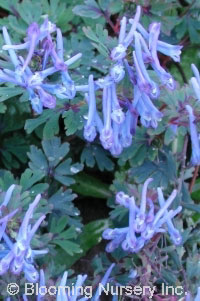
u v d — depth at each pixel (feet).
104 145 1.05
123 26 1.01
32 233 0.98
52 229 1.21
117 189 1.24
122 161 1.30
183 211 1.30
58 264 1.24
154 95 1.04
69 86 1.04
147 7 1.28
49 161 1.23
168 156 1.28
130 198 1.03
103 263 1.25
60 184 1.35
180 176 1.28
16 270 0.96
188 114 1.13
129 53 1.04
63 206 1.23
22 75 1.00
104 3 1.28
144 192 1.04
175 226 1.23
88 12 1.28
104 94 1.03
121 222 1.33
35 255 1.07
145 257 1.14
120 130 1.09
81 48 1.28
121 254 1.24
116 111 1.03
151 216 1.04
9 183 1.17
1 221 0.98
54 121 1.18
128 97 1.06
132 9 1.28
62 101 1.16
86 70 1.25
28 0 1.24
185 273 1.19
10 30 1.27
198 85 1.06
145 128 1.27
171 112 1.13
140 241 1.06
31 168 1.22
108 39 1.11
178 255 1.21
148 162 1.29
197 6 1.40
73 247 1.20
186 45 1.49
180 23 1.42
